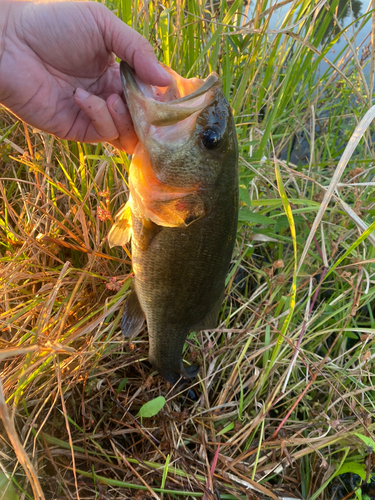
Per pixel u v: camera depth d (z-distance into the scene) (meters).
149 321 0.35
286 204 0.28
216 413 0.38
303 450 0.34
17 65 0.29
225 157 0.28
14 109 0.31
